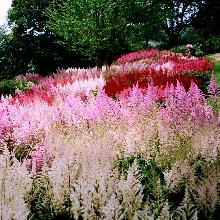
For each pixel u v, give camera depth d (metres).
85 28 22.95
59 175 3.87
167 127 5.48
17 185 3.86
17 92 12.15
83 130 5.76
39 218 3.90
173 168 4.17
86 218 3.46
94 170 3.82
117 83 10.72
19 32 34.62
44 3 34.50
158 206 3.61
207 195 3.87
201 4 50.97
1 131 5.70
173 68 13.70
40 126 5.95
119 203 3.61
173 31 51.06
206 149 4.88
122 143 5.08
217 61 26.73
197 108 6.43
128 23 24.22
